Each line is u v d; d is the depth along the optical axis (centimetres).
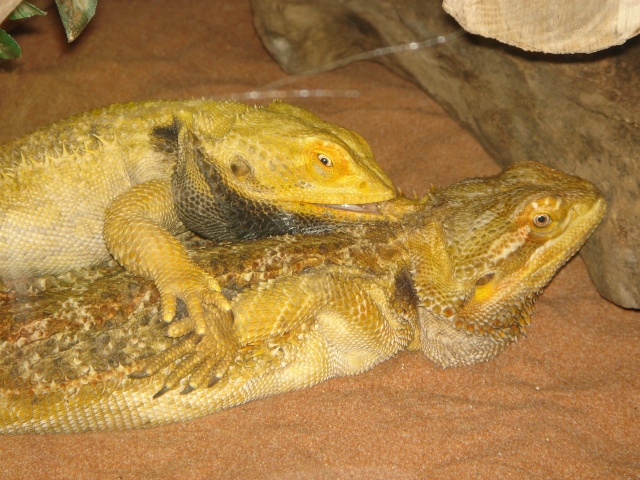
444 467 46
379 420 48
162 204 49
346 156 48
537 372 50
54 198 50
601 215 50
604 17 45
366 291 49
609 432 48
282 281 48
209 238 51
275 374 49
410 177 60
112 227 48
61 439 48
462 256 49
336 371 50
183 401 48
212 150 49
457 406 49
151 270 47
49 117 62
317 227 50
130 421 48
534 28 46
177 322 45
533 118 55
